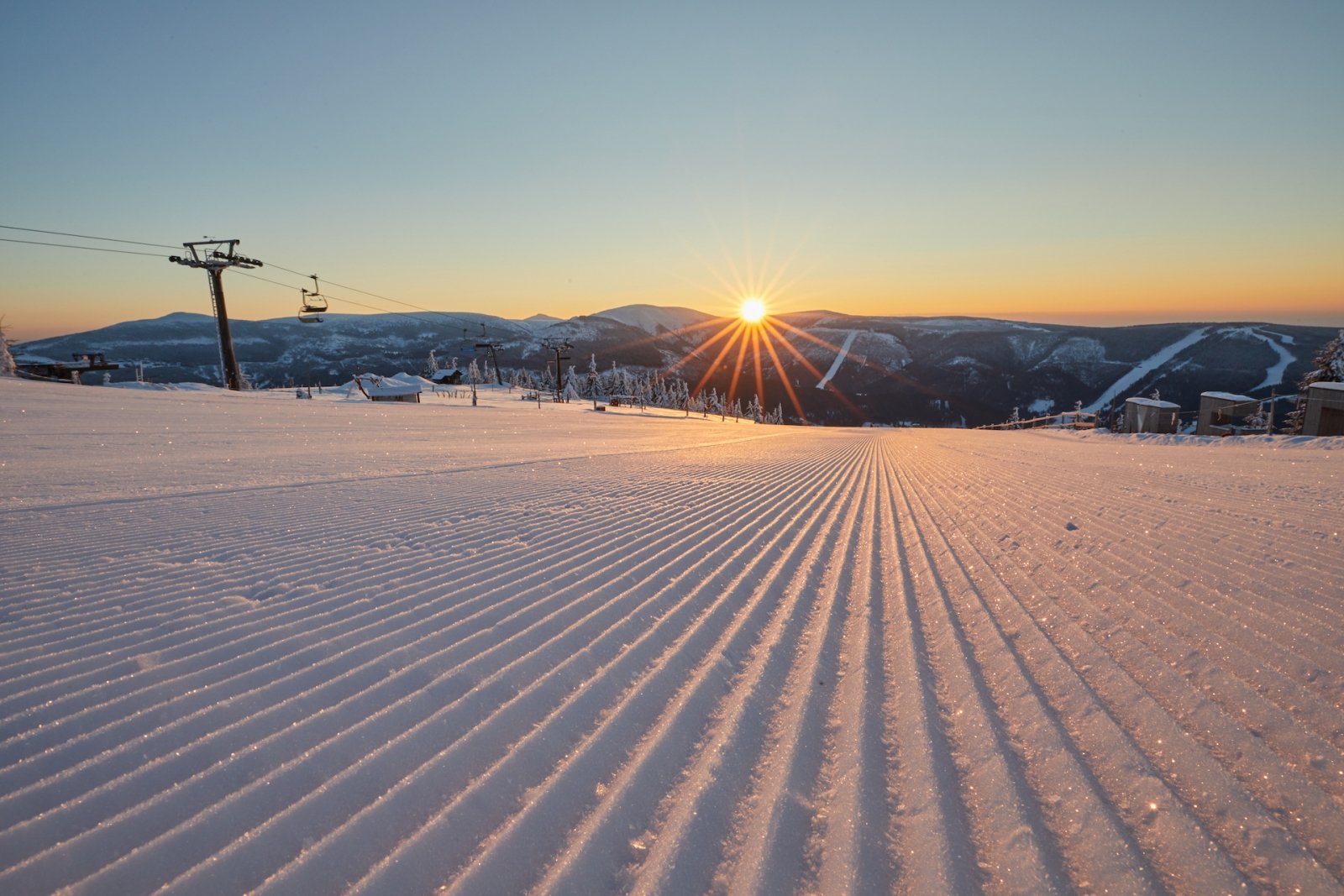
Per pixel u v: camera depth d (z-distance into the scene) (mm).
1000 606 3279
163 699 2266
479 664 2596
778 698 2314
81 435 14625
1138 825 1532
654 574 4062
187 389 44844
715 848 1503
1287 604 2953
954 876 1386
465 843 1532
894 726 2078
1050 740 1937
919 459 14844
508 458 12633
